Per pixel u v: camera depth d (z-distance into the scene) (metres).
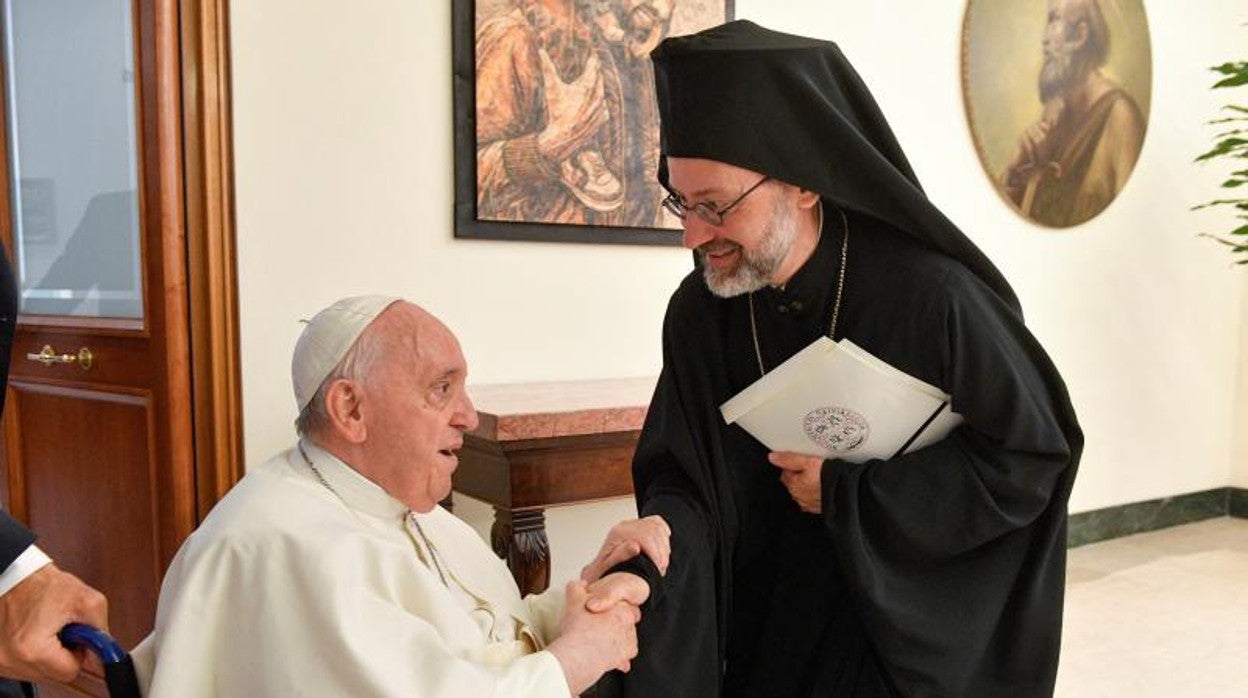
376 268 2.78
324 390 1.41
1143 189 4.96
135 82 2.50
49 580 1.18
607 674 1.42
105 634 1.17
